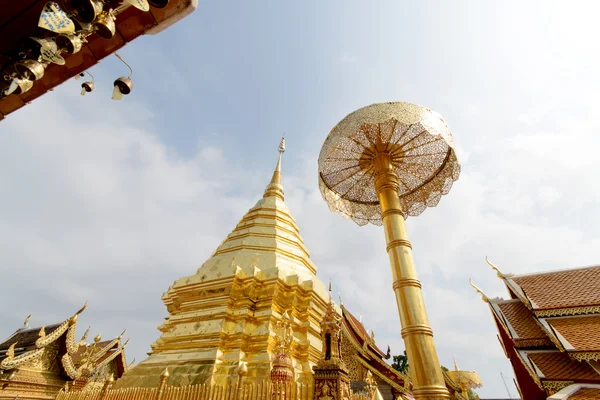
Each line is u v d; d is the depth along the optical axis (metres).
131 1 2.92
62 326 19.50
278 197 19.27
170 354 11.34
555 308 11.51
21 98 3.97
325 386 7.25
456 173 6.62
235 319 11.62
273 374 8.56
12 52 3.00
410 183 7.31
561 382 9.77
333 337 8.00
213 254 16.11
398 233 4.88
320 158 6.58
